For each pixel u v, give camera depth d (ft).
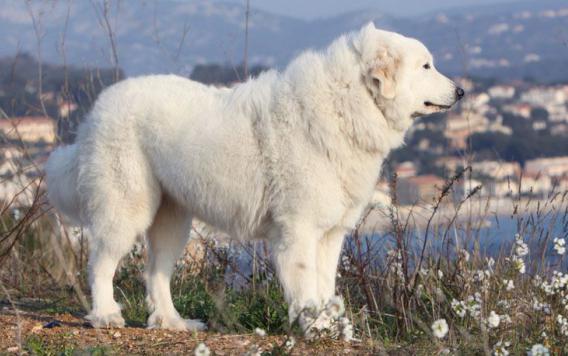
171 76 22.40
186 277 28.07
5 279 28.91
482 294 21.62
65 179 22.82
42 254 32.24
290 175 20.03
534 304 20.90
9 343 19.26
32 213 27.73
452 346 19.45
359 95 20.30
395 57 20.66
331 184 20.12
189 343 19.27
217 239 29.68
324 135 19.86
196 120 20.99
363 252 25.58
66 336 19.98
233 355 18.01
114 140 21.39
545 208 24.54
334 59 20.59
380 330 22.08
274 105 20.49
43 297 27.76
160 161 21.29
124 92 21.75
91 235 22.04
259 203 20.67
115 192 21.50
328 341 19.45
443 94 21.47
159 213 22.74
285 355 17.35
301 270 20.03
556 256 24.23
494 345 18.53
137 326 22.53
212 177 20.76
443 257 24.67
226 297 24.53
